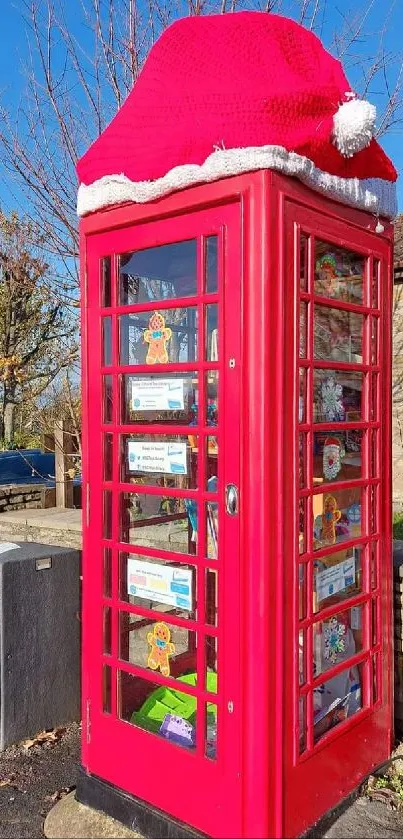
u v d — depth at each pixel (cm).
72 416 563
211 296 235
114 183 259
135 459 270
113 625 277
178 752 249
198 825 241
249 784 225
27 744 337
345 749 267
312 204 240
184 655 260
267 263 220
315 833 245
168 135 236
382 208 279
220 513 233
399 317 935
